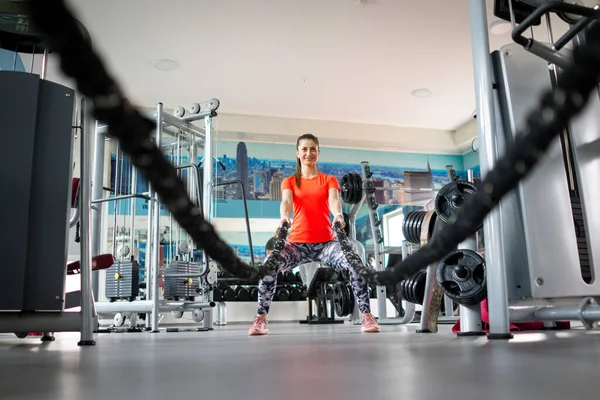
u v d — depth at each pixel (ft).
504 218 6.72
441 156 29.81
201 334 10.33
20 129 6.36
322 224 9.60
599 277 6.72
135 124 1.53
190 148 16.79
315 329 11.68
